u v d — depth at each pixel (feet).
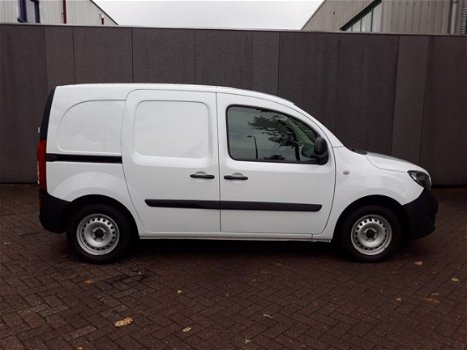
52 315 11.20
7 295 12.31
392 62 27.30
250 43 26.66
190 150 14.29
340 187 14.60
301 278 13.88
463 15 30.58
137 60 26.53
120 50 26.40
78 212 14.46
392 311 11.75
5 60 26.14
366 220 15.05
